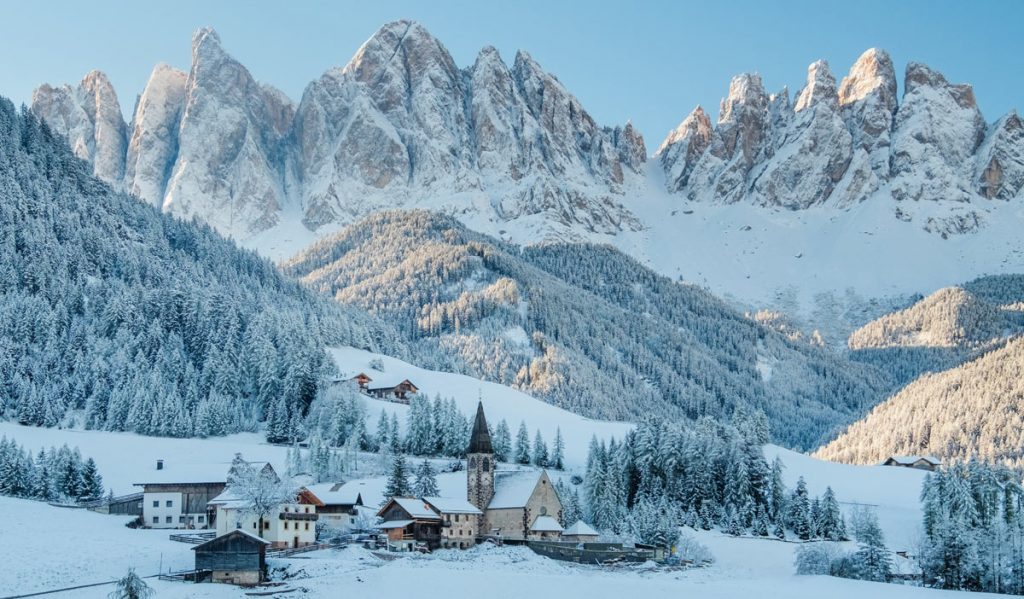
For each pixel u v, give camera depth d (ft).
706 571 486.79
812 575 481.87
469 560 467.52
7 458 579.89
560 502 559.38
